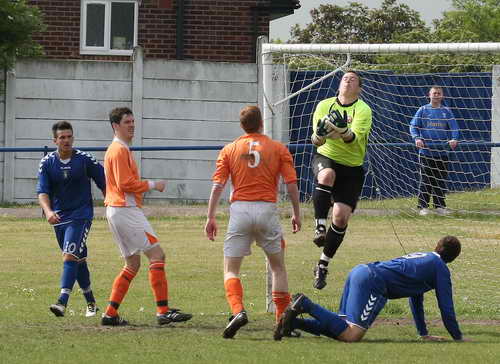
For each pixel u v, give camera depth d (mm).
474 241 44531
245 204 25016
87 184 28547
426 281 25078
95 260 41406
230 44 72500
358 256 42438
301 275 38312
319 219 29031
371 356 22250
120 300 27109
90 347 23359
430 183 48531
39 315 29359
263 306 32344
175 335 25438
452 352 22969
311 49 31438
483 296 33719
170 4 72438
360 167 29312
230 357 22047
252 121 25266
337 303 32594
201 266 40156
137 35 72688
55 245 45594
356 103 29109
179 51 72188
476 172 55125
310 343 24250
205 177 62125
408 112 55875
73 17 72500
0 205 60094
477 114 55688
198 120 62188
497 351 23266
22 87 61250
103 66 61688
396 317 30016
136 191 26609
